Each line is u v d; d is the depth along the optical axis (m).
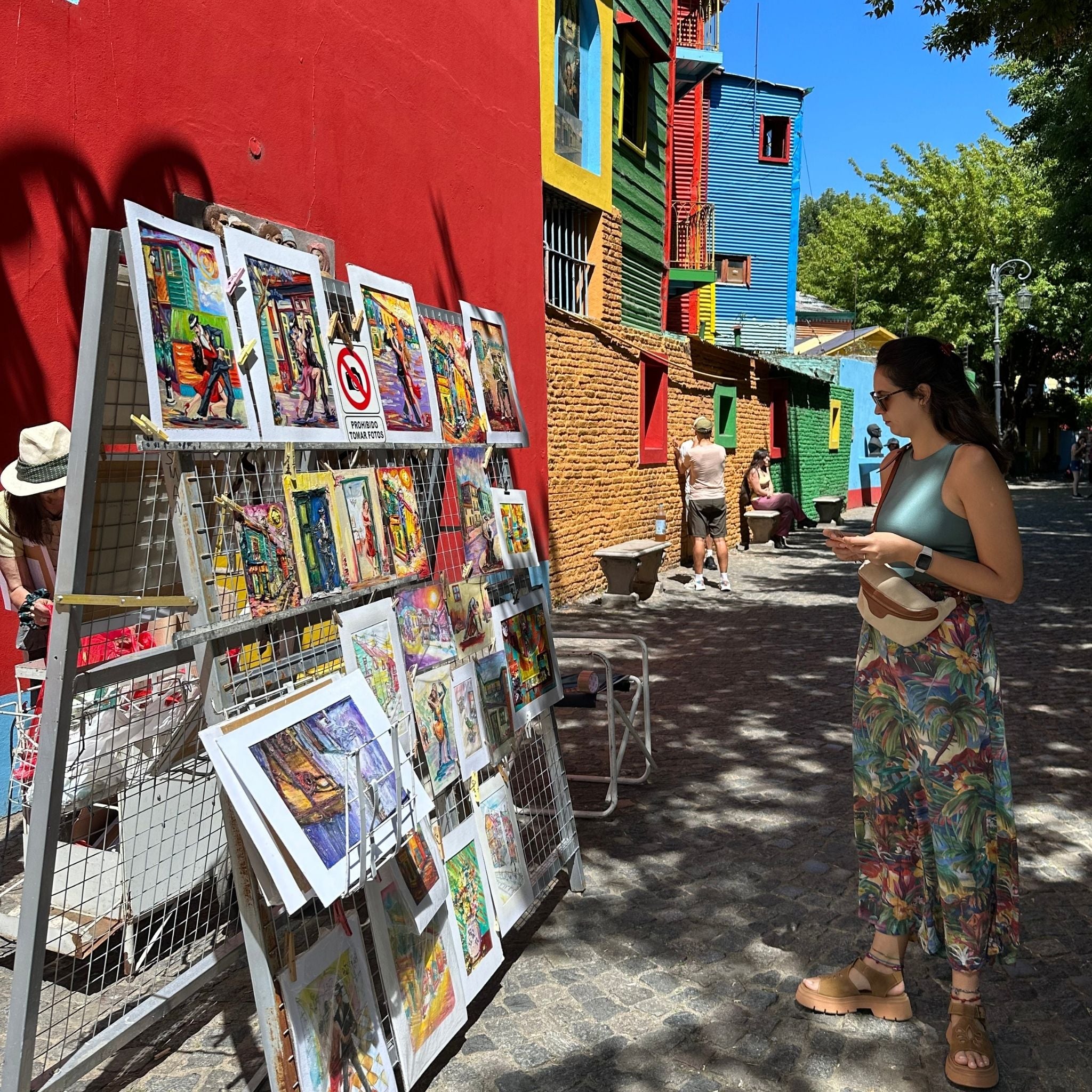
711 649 9.04
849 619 10.67
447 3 7.84
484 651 3.65
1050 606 11.25
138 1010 2.65
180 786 3.05
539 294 9.93
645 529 13.41
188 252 2.42
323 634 2.88
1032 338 43.78
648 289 14.86
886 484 3.13
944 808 2.97
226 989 3.40
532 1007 3.32
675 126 18.86
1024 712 6.86
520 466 9.56
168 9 5.04
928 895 3.15
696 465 12.77
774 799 5.27
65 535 2.17
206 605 2.37
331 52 6.35
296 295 2.85
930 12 10.65
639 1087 2.89
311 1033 2.40
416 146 7.43
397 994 2.74
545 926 3.90
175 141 5.10
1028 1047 3.09
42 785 2.20
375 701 2.78
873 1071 2.97
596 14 11.90
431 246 7.68
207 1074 2.92
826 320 37.91
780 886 4.25
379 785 2.61
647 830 4.87
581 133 11.87
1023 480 45.97
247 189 5.62
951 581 2.89
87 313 2.16
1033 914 3.99
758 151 28.25
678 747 6.18
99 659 3.11
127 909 2.99
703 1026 3.21
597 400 11.67
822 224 52.56
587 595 11.55
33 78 4.38
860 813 3.30
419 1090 2.88
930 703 2.96
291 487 2.71
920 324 39.47
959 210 39.19
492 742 3.57
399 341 3.42
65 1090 2.40
